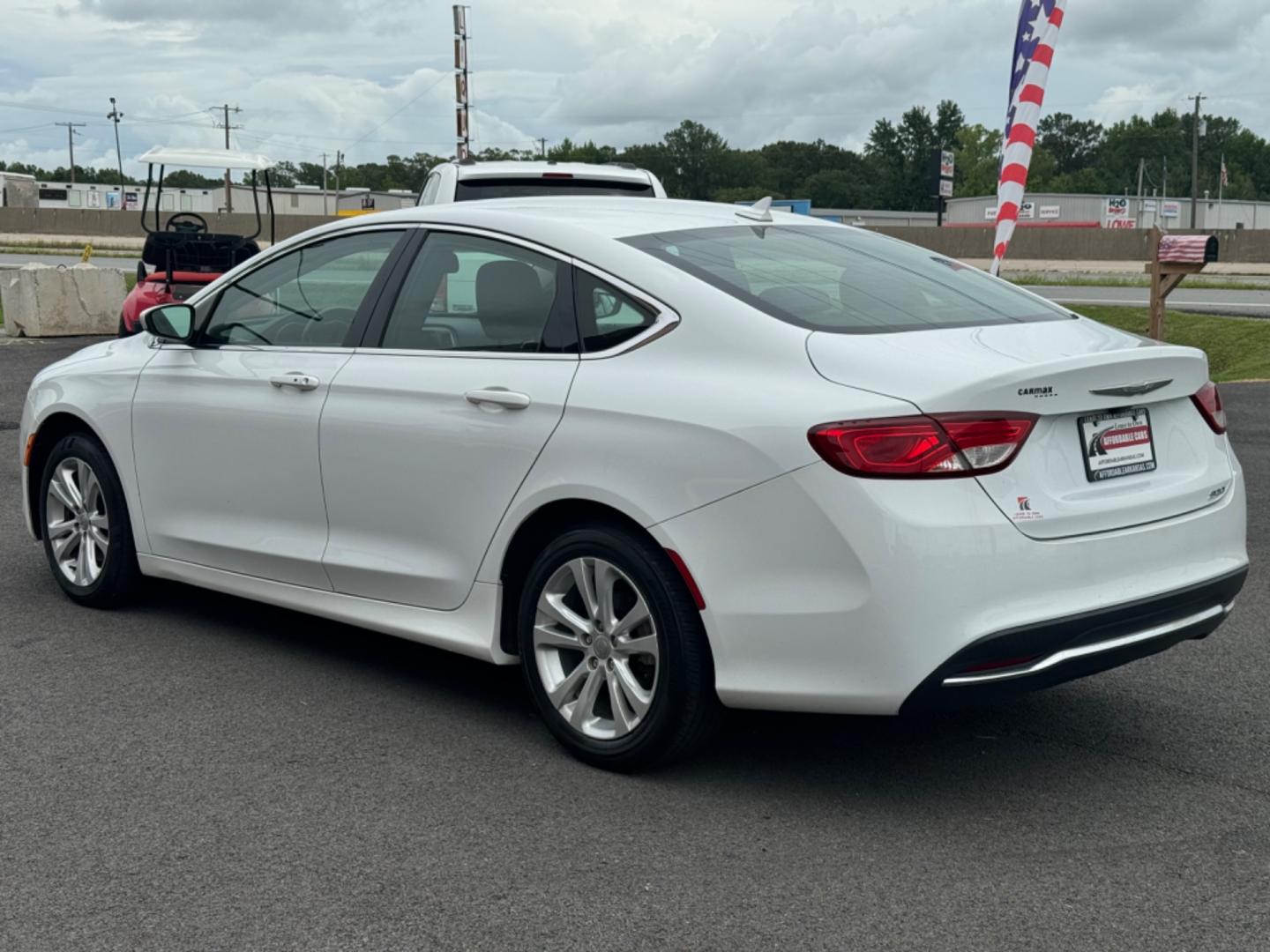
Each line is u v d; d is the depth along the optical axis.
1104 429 3.70
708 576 3.66
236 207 54.56
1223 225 103.31
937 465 3.41
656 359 3.90
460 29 52.69
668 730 3.84
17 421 10.72
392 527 4.50
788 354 3.68
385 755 4.11
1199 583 3.82
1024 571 3.46
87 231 56.09
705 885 3.28
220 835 3.55
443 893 3.24
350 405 4.58
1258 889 3.26
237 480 5.01
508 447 4.10
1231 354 16.95
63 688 4.71
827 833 3.58
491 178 10.70
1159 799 3.81
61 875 3.32
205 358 5.17
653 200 4.87
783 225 4.70
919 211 151.50
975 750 4.19
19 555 6.61
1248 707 4.60
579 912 3.14
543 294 4.21
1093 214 94.69
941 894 3.23
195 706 4.54
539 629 4.11
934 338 3.76
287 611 5.73
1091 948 2.98
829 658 3.51
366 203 62.06
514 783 3.91
